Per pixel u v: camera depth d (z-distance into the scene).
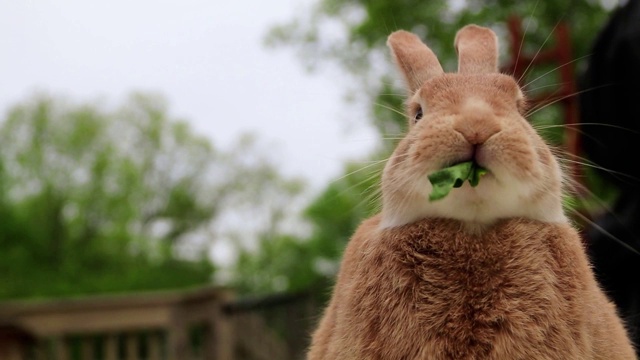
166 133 8.45
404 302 0.94
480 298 0.93
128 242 7.61
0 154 7.65
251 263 7.72
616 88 1.33
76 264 6.98
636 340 1.20
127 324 2.25
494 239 0.94
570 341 0.93
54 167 7.77
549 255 0.95
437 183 0.92
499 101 0.97
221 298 2.43
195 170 8.55
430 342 0.93
